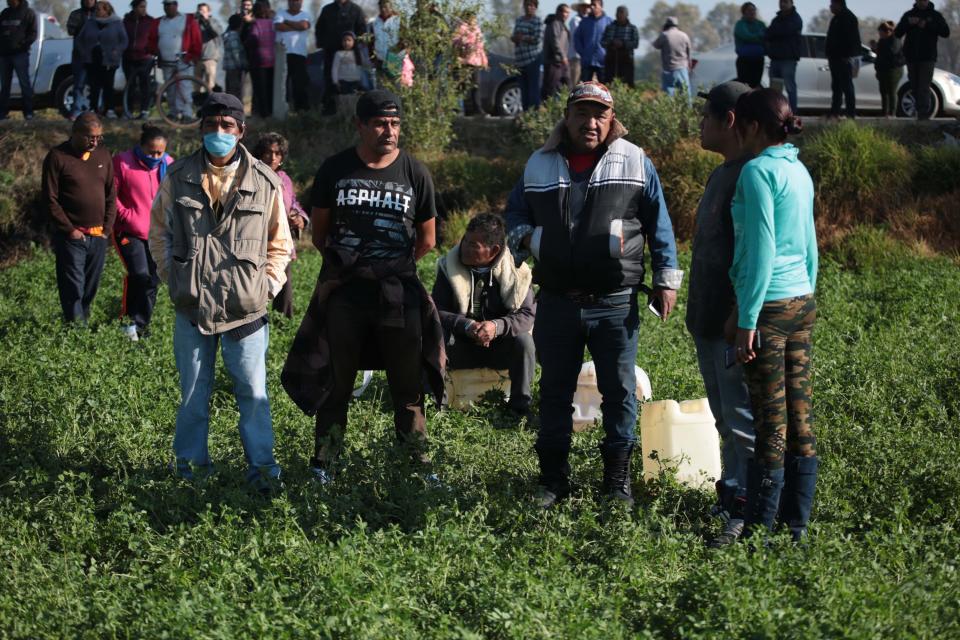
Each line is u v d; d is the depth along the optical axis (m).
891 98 19.06
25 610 4.28
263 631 3.92
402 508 5.41
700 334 5.36
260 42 18.67
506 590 4.20
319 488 5.41
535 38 18.53
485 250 7.52
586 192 5.66
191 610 4.06
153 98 19.11
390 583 4.27
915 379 7.55
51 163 9.83
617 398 5.77
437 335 6.12
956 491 5.57
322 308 5.95
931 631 4.00
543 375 5.90
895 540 4.76
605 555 4.96
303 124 18.50
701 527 5.46
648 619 4.27
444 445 6.14
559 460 5.88
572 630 3.91
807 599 4.21
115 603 4.26
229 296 5.79
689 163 15.38
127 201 10.09
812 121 17.91
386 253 5.89
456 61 17.61
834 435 6.43
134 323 9.89
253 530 4.98
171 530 4.98
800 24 17.77
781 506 5.13
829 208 14.86
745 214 4.89
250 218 5.83
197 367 5.89
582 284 5.68
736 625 3.97
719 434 6.12
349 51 18.41
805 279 5.01
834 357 8.44
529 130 17.50
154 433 6.70
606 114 5.62
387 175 5.88
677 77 18.89
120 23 18.34
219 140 5.77
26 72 18.38
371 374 7.91
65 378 7.52
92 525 5.16
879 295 11.45
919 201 14.66
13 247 15.94
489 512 5.48
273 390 7.59
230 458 6.32
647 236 5.88
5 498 5.51
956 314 10.16
